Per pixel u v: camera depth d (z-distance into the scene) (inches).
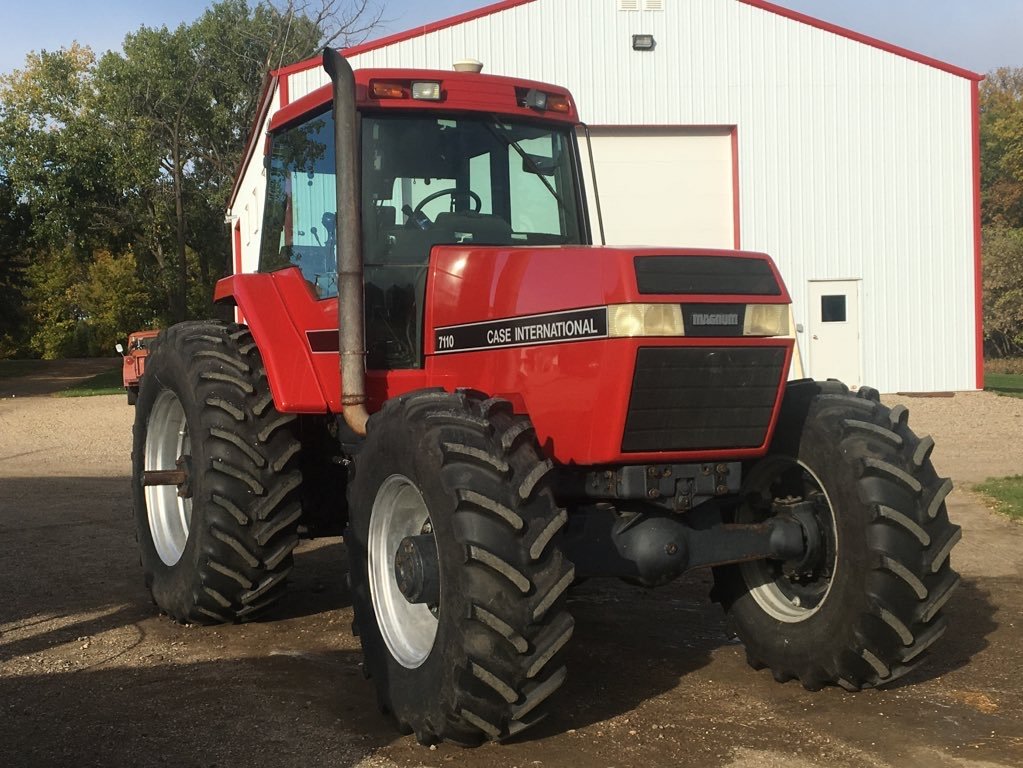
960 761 134.2
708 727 148.0
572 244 197.5
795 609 169.6
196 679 173.6
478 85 191.6
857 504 153.9
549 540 135.2
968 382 823.1
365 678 170.4
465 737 137.9
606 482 151.3
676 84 785.6
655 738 143.9
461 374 168.7
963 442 529.0
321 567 265.7
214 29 1771.7
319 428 211.5
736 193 794.8
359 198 171.5
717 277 147.2
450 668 134.2
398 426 149.1
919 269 817.5
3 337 1663.4
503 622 131.4
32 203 1594.5
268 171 225.1
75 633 203.5
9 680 173.5
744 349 147.5
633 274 141.3
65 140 1588.3
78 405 900.6
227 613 202.7
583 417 146.5
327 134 199.5
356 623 161.0
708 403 146.9
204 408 201.0
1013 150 1987.0
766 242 801.6
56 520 335.9
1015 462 449.4
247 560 197.8
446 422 143.4
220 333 217.3
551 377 151.1
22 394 1103.6
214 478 197.9
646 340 140.0
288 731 148.9
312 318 193.0
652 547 152.4
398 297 181.0
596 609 218.8
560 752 139.3
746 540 161.0
